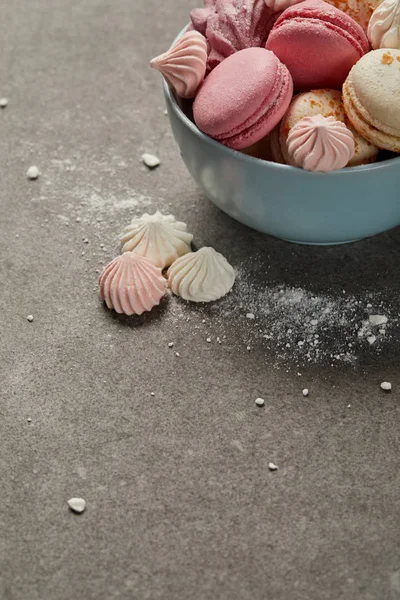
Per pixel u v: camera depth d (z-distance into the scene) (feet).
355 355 1.70
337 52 1.67
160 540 1.51
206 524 1.53
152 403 1.65
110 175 1.98
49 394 1.67
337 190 1.65
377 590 1.46
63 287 1.81
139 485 1.57
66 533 1.52
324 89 1.72
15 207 1.94
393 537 1.51
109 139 2.05
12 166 2.01
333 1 1.73
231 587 1.47
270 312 1.76
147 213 1.91
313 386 1.67
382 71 1.62
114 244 1.87
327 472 1.57
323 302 1.77
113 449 1.61
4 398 1.67
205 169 1.73
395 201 1.70
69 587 1.47
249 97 1.64
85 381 1.69
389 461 1.58
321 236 1.78
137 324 1.76
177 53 1.71
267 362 1.70
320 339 1.72
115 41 2.26
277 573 1.48
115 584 1.48
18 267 1.84
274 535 1.51
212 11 1.80
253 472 1.58
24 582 1.48
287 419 1.63
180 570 1.48
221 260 1.79
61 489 1.57
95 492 1.56
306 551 1.50
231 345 1.72
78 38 2.27
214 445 1.61
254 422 1.63
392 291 1.78
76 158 2.02
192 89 1.74
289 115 1.69
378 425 1.62
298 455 1.59
